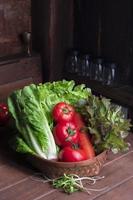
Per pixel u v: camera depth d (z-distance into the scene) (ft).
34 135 4.26
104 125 4.21
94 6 6.45
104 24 6.39
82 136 4.33
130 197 3.97
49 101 4.58
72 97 4.74
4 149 4.82
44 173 4.27
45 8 6.53
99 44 6.55
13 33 6.64
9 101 4.53
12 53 6.70
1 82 6.31
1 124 5.07
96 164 4.17
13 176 4.29
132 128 5.35
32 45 6.89
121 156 4.68
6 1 6.42
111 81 6.25
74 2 6.70
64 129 4.32
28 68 6.61
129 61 6.14
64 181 4.09
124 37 6.14
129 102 5.79
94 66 6.44
